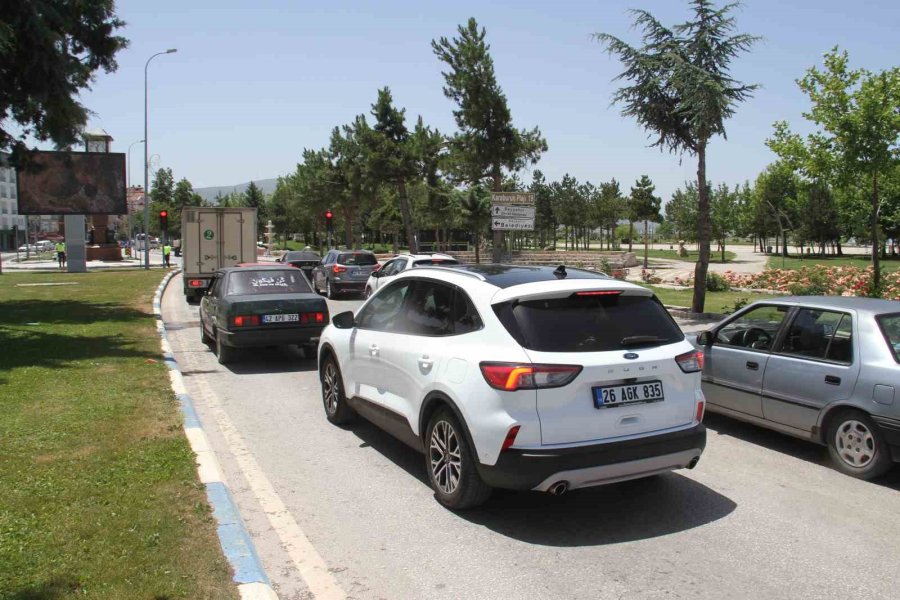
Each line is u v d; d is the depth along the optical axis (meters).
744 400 6.68
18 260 56.75
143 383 8.27
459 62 25.86
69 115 16.39
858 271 24.36
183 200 85.25
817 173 15.58
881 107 14.23
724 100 14.50
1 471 5.05
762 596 3.70
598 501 5.09
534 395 4.21
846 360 5.77
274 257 57.69
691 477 5.64
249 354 11.71
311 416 7.53
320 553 4.20
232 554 3.81
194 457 5.48
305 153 56.88
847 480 5.59
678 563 4.09
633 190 58.69
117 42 17.33
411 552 4.22
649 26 15.54
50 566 3.60
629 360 4.44
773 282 24.22
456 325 4.90
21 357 9.95
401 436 5.47
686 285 26.98
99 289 24.20
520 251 52.09
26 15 14.26
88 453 5.51
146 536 4.00
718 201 55.19
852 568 4.04
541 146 27.05
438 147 32.62
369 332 6.08
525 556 4.17
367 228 73.44
